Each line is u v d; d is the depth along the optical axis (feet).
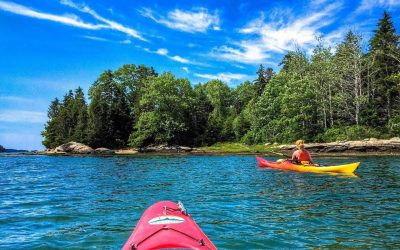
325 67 161.17
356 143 122.31
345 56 157.89
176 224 17.63
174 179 54.13
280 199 34.83
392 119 139.23
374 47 170.50
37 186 48.19
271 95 173.47
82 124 210.18
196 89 244.63
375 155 113.39
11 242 21.67
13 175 65.72
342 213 28.43
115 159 121.39
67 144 192.75
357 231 23.22
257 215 27.91
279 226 24.59
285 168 63.62
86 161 111.55
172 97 194.08
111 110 203.41
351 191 39.42
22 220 27.43
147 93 202.08
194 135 207.92
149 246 14.74
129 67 225.35
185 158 121.90
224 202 33.58
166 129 188.85
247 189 41.70
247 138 180.86
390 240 21.25
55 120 246.06
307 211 29.19
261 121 175.32
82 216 28.37
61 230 24.26
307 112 151.23
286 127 153.99
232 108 244.42
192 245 14.87
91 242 21.44
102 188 44.65
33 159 132.87
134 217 27.76
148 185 47.11
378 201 33.45
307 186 43.42
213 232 23.21
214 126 207.41
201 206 31.76
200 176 58.18
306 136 147.43
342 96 153.38
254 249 19.88
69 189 44.37
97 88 213.25
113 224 25.59
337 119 160.56
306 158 63.52
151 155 152.35
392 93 158.10
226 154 145.89
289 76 176.35
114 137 201.57
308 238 21.77
